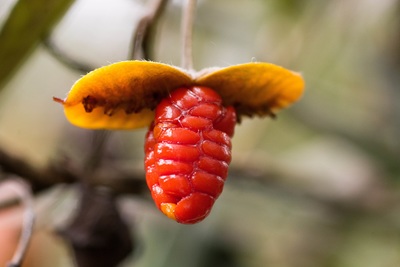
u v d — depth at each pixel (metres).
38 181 0.15
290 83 0.12
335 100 0.23
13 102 0.24
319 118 0.22
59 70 0.25
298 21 0.22
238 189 0.20
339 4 0.22
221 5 0.23
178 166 0.12
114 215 0.16
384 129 0.22
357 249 0.24
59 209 0.17
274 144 0.25
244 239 0.23
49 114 0.25
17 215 0.19
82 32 0.22
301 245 0.25
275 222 0.24
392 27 0.22
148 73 0.12
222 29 0.23
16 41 0.14
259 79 0.12
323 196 0.21
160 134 0.12
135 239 0.17
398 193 0.21
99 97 0.12
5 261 0.19
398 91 0.22
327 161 0.23
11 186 0.15
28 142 0.25
